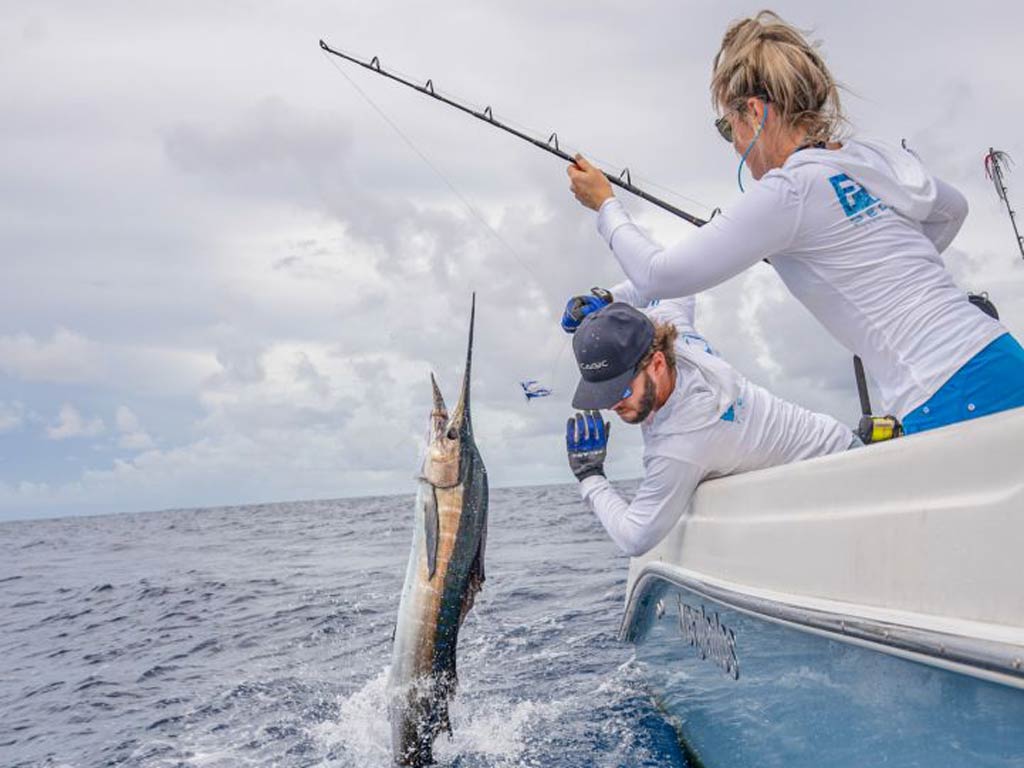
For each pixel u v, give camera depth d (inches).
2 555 1002.1
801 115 93.7
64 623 375.2
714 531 114.0
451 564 137.0
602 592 311.6
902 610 68.1
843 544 78.2
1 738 194.9
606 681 185.0
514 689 184.2
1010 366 84.0
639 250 104.6
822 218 88.9
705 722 127.7
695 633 128.5
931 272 88.5
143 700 215.8
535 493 1849.2
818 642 83.7
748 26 97.9
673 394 116.5
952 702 62.7
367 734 171.3
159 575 559.8
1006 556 56.4
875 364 91.7
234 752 167.0
